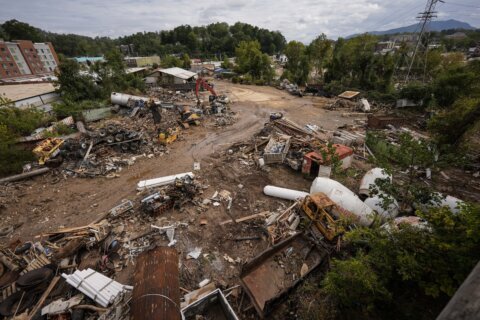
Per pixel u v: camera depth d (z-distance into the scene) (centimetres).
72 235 1073
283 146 1770
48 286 813
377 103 3719
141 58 8344
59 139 1906
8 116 2169
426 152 1025
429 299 599
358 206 1041
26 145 1867
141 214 1205
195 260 954
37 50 7994
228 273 905
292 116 3062
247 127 2589
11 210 1270
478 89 2727
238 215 1218
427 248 580
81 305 726
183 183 1323
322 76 6091
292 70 6078
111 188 1473
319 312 651
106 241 1002
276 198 1348
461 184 1448
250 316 747
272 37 14138
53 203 1333
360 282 587
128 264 935
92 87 3466
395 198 1082
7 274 862
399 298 616
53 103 2861
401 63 4941
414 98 3272
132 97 3161
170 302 568
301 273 830
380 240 639
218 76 6981
